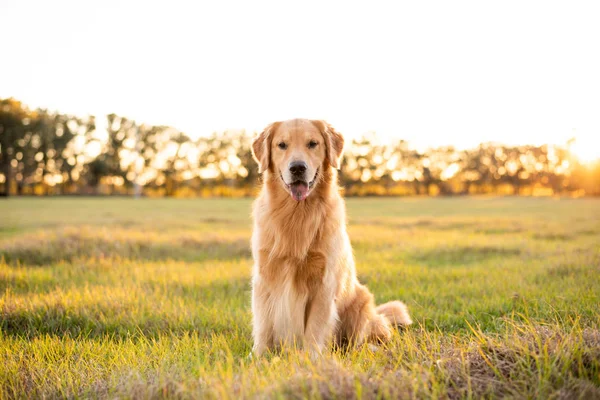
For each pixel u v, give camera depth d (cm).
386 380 283
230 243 1238
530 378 290
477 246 1138
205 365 361
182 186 8081
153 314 564
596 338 330
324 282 464
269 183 494
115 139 7844
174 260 1079
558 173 8612
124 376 346
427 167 8662
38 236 1208
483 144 8862
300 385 277
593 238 1294
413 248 1168
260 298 471
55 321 544
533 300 554
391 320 509
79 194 7806
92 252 1066
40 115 7425
